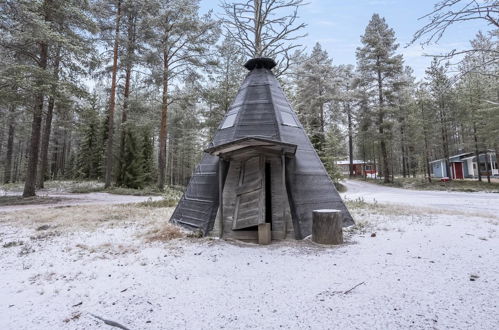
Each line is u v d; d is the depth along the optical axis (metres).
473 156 33.44
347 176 44.38
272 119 6.86
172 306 2.80
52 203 13.21
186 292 3.13
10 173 28.72
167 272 3.80
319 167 7.10
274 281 3.40
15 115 18.12
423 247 4.77
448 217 7.82
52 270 3.98
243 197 5.86
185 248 5.00
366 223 6.98
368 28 30.64
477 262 3.93
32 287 3.39
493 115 21.56
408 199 15.19
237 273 3.71
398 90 29.58
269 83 7.82
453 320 2.40
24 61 14.70
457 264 3.86
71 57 14.92
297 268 3.84
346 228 6.42
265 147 5.63
